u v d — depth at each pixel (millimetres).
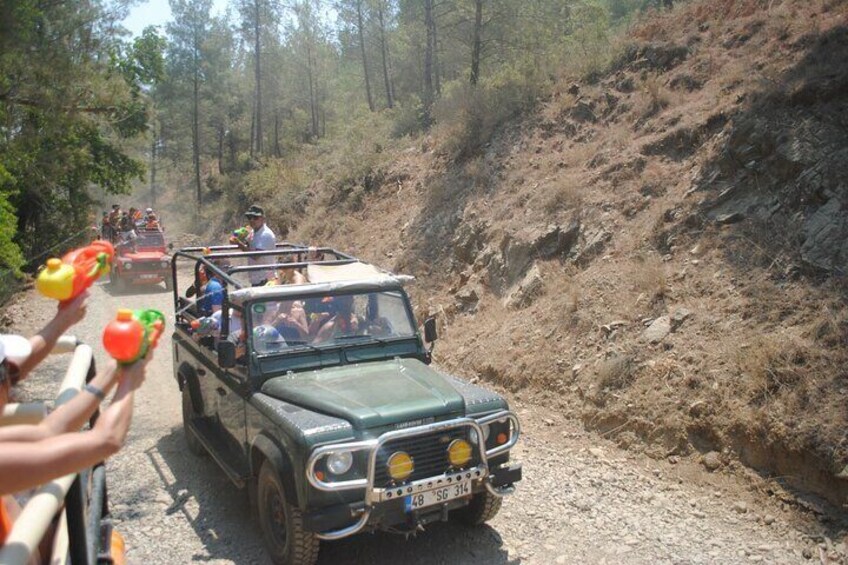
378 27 39000
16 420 2568
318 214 20812
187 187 59250
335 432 4762
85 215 21203
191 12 48438
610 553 5418
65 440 1844
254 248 9367
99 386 2031
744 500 6137
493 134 15805
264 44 45938
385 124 23906
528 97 15883
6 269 13828
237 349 6012
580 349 8844
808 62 10062
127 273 18812
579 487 6555
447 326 11688
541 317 9938
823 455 5863
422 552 5426
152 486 6699
